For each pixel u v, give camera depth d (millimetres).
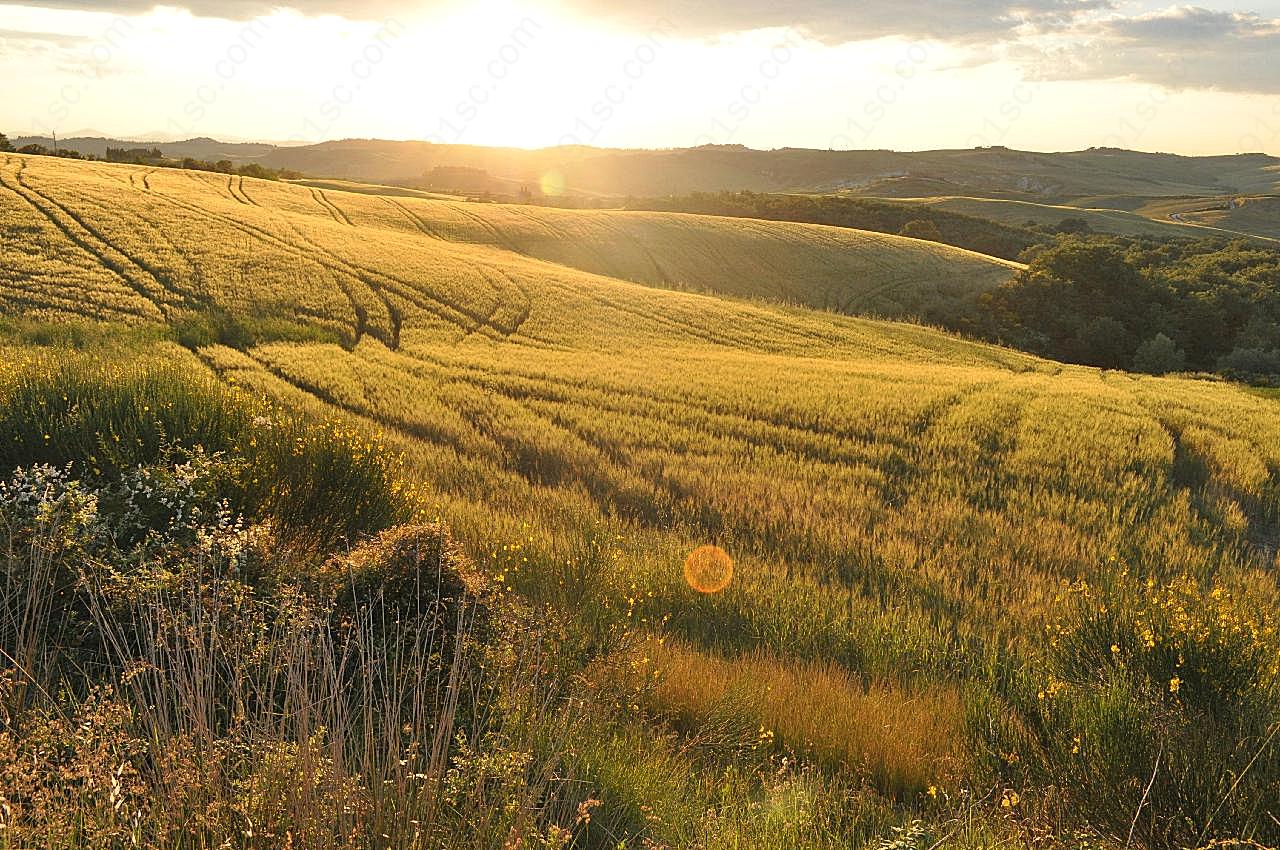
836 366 33375
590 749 4527
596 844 3838
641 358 32438
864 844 4090
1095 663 6504
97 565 4750
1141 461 19188
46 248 36375
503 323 37875
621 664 6023
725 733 5676
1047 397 27609
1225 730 4887
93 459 6902
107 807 2832
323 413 17672
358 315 34656
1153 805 4367
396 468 9445
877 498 14938
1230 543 14586
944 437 20250
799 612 8719
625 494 13852
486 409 20141
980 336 64875
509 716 4445
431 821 3143
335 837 2979
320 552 7121
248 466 7371
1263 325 65125
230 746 3260
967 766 5352
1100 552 12648
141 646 4195
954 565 11430
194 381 9305
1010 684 7168
